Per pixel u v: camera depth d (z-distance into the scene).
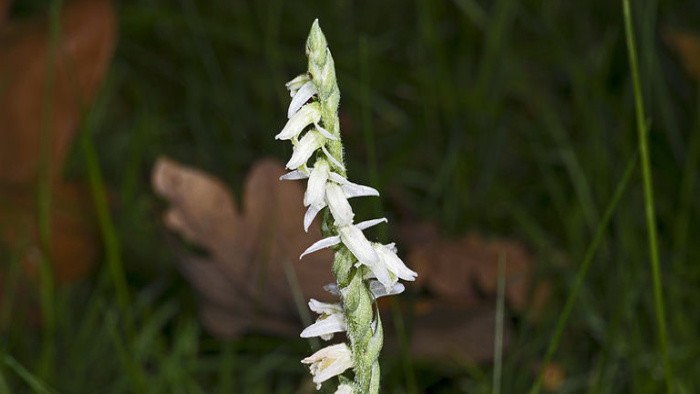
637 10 0.48
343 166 0.19
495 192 0.43
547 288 0.35
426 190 0.44
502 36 0.49
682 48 0.43
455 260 0.34
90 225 0.37
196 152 0.47
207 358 0.34
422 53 0.52
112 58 0.52
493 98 0.49
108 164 0.45
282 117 0.49
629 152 0.43
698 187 0.41
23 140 0.37
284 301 0.32
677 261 0.36
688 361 0.31
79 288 0.38
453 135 0.46
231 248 0.32
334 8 0.55
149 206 0.40
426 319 0.32
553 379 0.32
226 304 0.32
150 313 0.36
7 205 0.36
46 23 0.38
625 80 0.48
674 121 0.45
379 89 0.50
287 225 0.32
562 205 0.40
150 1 0.55
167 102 0.51
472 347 0.31
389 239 0.39
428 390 0.32
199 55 0.52
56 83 0.37
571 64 0.48
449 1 0.54
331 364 0.20
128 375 0.31
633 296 0.34
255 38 0.53
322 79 0.19
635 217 0.40
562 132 0.44
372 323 0.20
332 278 0.32
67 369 0.33
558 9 0.54
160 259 0.38
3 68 0.37
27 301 0.35
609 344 0.30
